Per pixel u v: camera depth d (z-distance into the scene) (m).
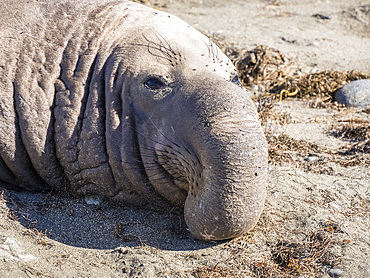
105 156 4.70
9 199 4.78
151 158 4.53
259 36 10.59
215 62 4.84
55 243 4.37
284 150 6.19
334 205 5.05
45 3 5.17
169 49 4.74
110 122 4.65
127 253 4.29
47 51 4.93
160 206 4.82
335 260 4.29
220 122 4.12
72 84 4.81
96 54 4.89
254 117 4.25
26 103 4.82
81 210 4.87
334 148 6.32
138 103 4.59
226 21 11.52
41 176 5.00
